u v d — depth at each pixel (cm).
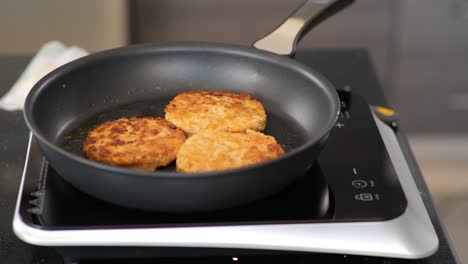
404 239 81
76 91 97
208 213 82
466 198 202
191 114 97
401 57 206
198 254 82
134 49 102
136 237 80
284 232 81
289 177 81
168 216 82
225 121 96
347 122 99
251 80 103
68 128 95
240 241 80
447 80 209
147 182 77
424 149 216
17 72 125
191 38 203
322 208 84
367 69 125
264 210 83
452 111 213
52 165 83
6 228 89
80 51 125
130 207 81
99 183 79
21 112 112
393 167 90
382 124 101
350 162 91
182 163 87
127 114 99
